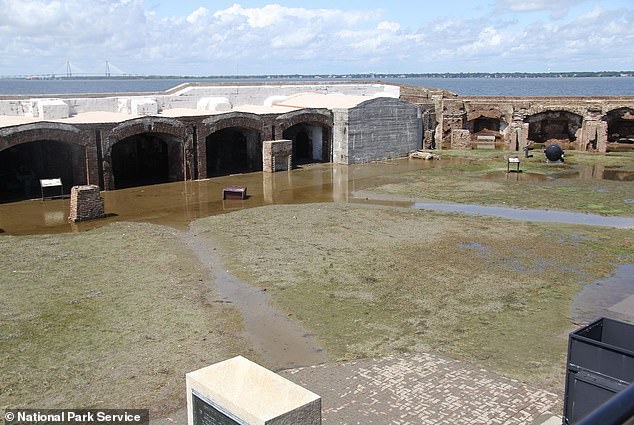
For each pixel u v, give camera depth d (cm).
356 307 1557
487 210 2688
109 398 1103
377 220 2483
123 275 1789
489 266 1886
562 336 1391
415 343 1351
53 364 1229
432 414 1059
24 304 1550
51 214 2602
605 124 4541
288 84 4831
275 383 732
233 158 4053
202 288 1686
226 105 3822
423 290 1678
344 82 5312
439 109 4941
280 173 3709
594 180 3409
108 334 1377
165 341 1346
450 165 3988
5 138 2727
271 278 1769
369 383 1170
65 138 2917
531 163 4038
